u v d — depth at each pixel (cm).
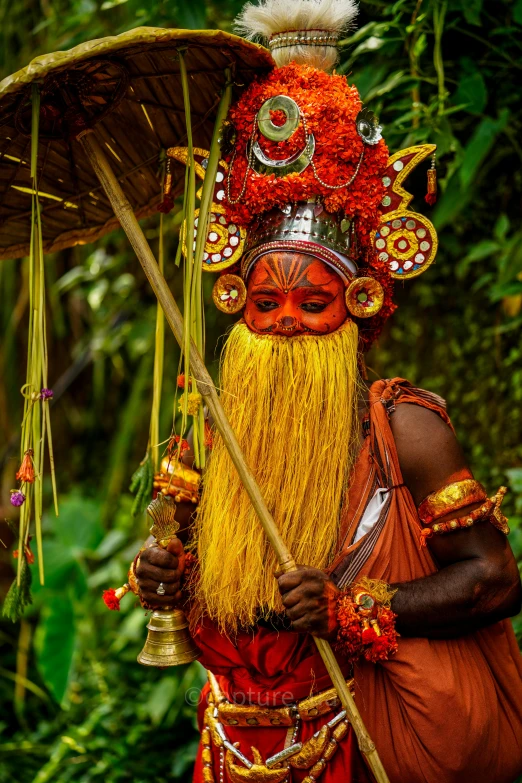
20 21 377
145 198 220
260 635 190
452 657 182
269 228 188
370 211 188
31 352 186
